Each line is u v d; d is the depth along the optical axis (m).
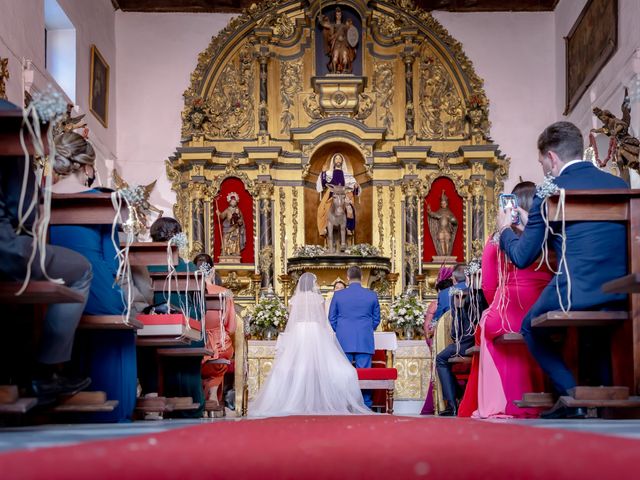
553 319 5.25
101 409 5.30
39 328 4.81
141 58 18.02
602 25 14.86
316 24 18.33
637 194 5.26
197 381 8.31
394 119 18.06
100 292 5.57
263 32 17.95
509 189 17.78
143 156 17.69
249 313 16.58
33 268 4.04
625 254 5.37
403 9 18.11
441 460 1.84
